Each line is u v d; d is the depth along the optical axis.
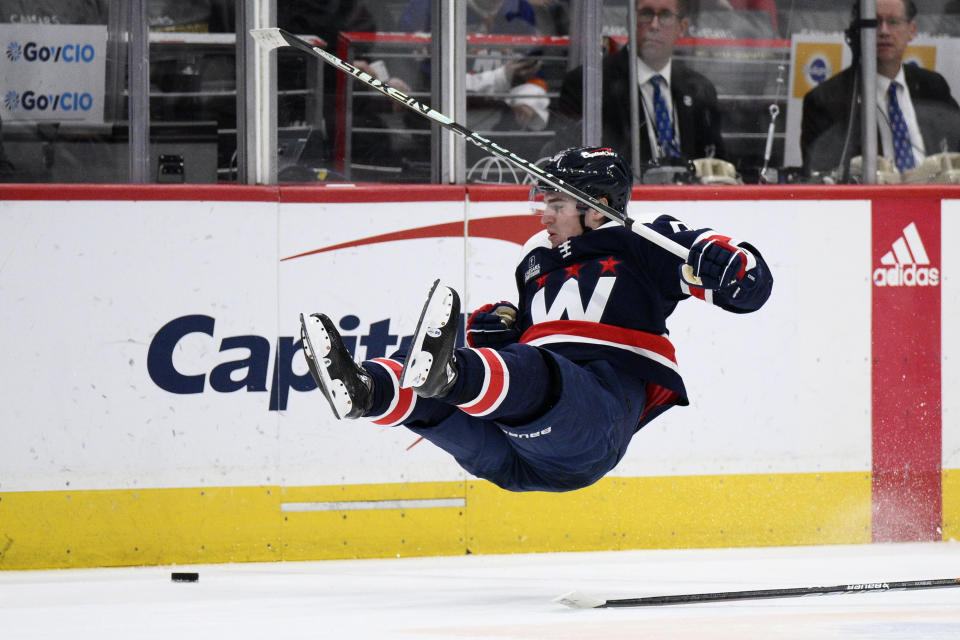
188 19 17.59
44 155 17.56
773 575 14.89
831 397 18.39
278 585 14.50
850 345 18.45
